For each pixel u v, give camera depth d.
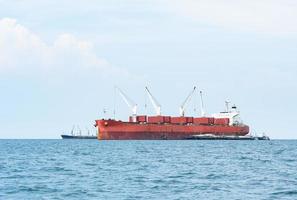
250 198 103.38
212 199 101.94
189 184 127.94
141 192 112.12
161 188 119.31
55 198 103.25
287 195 107.56
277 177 146.62
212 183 130.50
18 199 102.31
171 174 156.12
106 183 129.50
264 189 117.81
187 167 186.62
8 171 168.25
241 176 149.75
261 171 168.12
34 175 152.88
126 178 142.75
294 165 198.25
